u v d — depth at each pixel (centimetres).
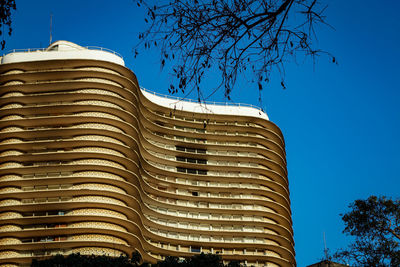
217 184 10512
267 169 10775
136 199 8588
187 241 9575
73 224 8094
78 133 8950
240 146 10912
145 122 10425
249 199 10306
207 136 10956
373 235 4216
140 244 8350
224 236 9869
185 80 1775
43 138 8962
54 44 10288
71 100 9288
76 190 8325
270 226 10125
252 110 11519
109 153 8769
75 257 6041
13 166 8638
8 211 8200
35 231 7950
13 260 7675
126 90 9438
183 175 10369
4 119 9125
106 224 8181
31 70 9606
